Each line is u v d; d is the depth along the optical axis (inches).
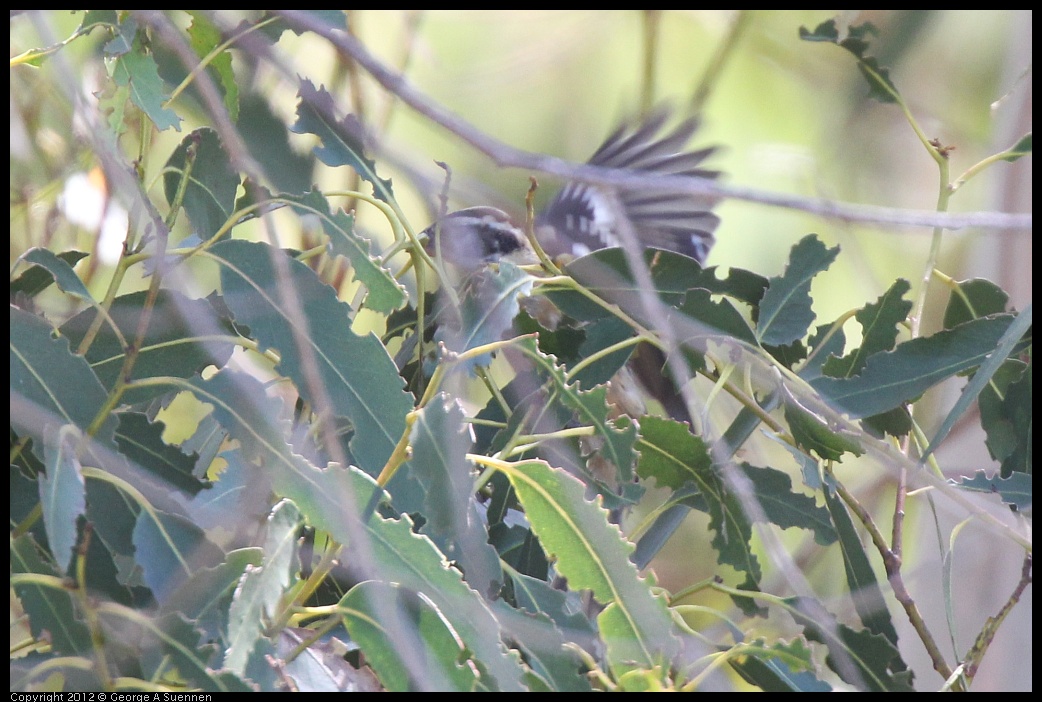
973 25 293.0
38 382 121.5
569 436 141.3
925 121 301.4
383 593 117.3
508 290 146.5
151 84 130.8
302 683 121.2
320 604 137.3
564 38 296.0
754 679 141.1
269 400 125.3
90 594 116.1
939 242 166.6
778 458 241.0
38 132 167.2
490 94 302.0
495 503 148.0
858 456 149.7
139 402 129.6
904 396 154.9
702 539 240.4
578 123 312.8
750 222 287.7
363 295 158.7
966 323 155.1
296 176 163.8
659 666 120.9
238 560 116.6
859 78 305.1
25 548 116.3
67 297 168.1
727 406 191.3
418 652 116.5
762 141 306.8
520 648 123.6
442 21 294.2
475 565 127.1
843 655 140.0
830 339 163.3
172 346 133.5
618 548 125.3
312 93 145.0
